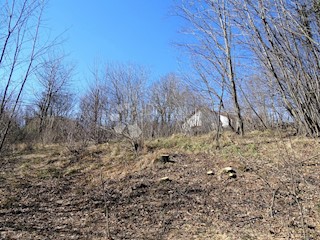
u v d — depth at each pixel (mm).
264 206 6090
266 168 7754
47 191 7977
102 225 5719
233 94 13945
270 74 10062
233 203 6473
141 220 5891
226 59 14383
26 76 4742
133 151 11570
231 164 9031
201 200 6820
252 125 14203
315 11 8289
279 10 8781
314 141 9625
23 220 6023
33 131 15711
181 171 9133
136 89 18406
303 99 9570
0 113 4586
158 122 21688
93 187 8141
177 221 5762
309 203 5977
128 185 8109
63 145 13133
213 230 5242
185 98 21922
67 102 22109
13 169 9977
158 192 7484
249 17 9523
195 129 19422
